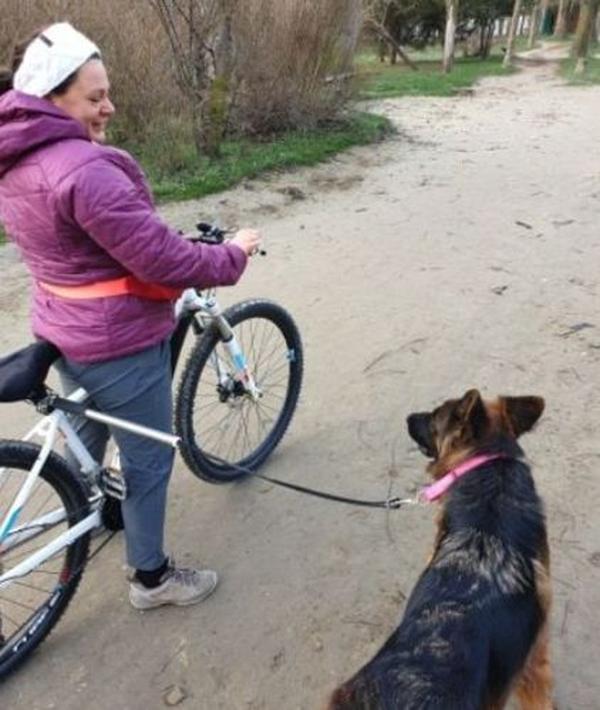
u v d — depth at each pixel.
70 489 2.80
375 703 1.84
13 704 2.73
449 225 7.73
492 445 2.49
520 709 2.57
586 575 3.20
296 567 3.32
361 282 6.28
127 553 3.01
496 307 5.76
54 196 2.20
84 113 2.30
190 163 9.16
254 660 2.88
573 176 9.64
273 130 10.98
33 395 2.60
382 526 3.54
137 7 8.94
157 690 2.77
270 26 10.21
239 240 2.67
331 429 4.30
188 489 3.83
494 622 2.05
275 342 4.09
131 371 2.62
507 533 2.28
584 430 4.20
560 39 42.91
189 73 9.23
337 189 9.11
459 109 15.46
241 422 4.08
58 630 3.02
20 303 5.79
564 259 6.72
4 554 2.66
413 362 4.97
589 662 2.81
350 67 11.84
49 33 2.23
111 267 2.43
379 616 3.06
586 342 5.18
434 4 27.59
